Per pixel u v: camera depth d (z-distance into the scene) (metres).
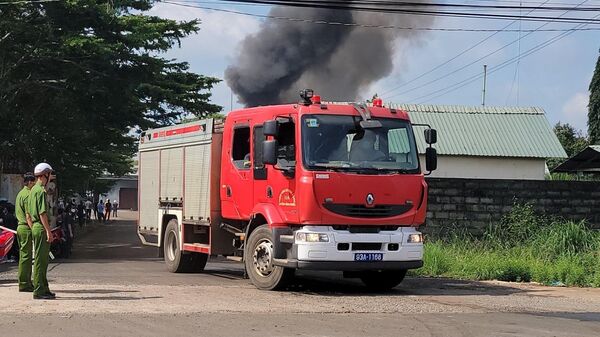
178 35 27.67
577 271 14.47
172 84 29.25
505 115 29.88
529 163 27.81
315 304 10.15
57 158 29.80
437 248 16.36
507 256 16.44
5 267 15.85
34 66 24.50
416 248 11.45
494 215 19.00
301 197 10.83
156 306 9.49
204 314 8.95
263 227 11.69
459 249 17.16
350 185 10.94
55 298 10.05
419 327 8.42
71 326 8.02
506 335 8.05
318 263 10.81
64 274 14.12
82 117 25.97
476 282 14.07
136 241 30.66
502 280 14.70
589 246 17.27
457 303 10.68
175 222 15.11
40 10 22.91
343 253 10.91
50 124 27.33
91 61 23.62
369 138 11.36
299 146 11.00
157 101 28.20
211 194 13.27
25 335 7.50
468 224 18.97
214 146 13.33
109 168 49.16
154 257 21.45
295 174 10.98
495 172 27.59
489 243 18.27
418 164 11.66
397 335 7.92
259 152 11.88
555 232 17.77
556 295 12.21
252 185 12.03
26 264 10.66
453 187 18.95
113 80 24.50
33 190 10.04
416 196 11.48
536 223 18.81
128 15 24.75
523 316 9.50
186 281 12.99
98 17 23.30
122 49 23.75
